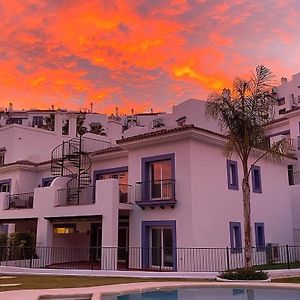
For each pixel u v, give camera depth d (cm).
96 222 2122
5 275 1748
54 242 2170
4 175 2839
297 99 3934
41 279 1557
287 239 2280
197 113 3064
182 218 1728
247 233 1467
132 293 1192
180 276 1546
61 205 2116
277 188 2314
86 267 1891
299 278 1552
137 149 1980
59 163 2434
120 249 2025
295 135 2755
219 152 1927
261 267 1797
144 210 1886
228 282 1347
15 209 2372
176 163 1794
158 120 3444
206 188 1800
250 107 1524
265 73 1562
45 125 5675
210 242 1758
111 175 2250
